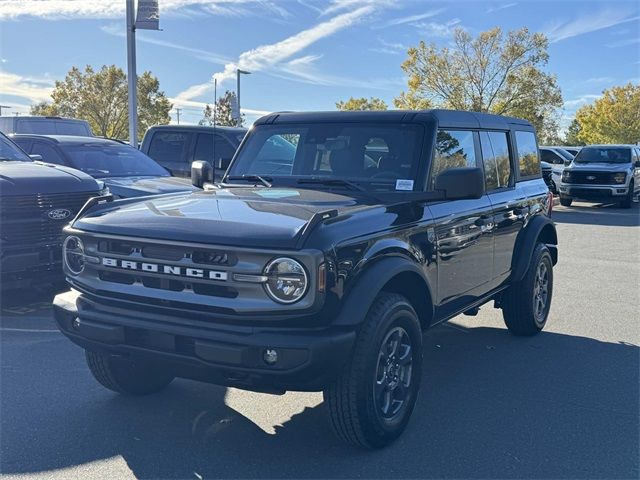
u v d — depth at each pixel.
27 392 4.89
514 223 6.08
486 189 5.70
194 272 3.56
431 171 4.72
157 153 12.41
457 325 7.23
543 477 3.76
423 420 4.53
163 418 4.49
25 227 6.68
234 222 3.67
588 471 3.84
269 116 5.52
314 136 5.16
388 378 4.04
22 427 4.30
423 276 4.24
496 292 5.94
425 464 3.88
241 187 5.00
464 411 4.71
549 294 6.96
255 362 3.42
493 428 4.42
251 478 3.70
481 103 37.28
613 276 9.99
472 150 5.46
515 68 36.69
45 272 6.85
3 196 6.53
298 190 4.77
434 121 4.84
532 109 36.69
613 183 21.23
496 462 3.93
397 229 4.11
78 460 3.87
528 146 6.86
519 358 6.00
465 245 5.05
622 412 4.72
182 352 3.59
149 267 3.70
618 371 5.64
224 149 11.78
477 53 36.88
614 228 16.33
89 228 3.96
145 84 39.78
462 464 3.90
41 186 6.79
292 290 3.40
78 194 7.08
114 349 3.83
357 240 3.71
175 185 9.29
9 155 8.05
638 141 66.31
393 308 3.91
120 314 3.80
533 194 6.61
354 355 3.73
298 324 3.47
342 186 4.79
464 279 5.12
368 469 3.82
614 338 6.68
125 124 39.72
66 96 39.41
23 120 14.84
